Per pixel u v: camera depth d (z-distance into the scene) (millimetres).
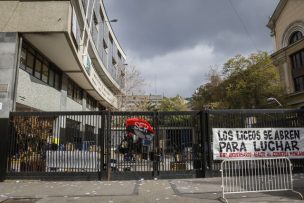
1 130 10930
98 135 11008
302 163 11320
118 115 11203
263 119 11461
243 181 9836
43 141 11039
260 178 10180
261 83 32125
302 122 11602
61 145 11008
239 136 11211
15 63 12578
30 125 11102
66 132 11070
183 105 57688
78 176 10766
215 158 11008
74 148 10969
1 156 10773
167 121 11344
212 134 11172
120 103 35156
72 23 14133
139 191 8586
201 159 11227
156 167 10984
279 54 41375
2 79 12273
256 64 32781
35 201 7500
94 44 25547
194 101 44594
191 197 7676
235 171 9820
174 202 7164
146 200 7422
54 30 12914
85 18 19719
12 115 11125
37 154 10969
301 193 7871
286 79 40000
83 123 11070
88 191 8672
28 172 10766
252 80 32406
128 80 37312
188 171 11078
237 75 33219
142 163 11039
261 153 11164
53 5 13172
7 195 8188
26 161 10930
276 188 8633
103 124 11031
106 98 31875
